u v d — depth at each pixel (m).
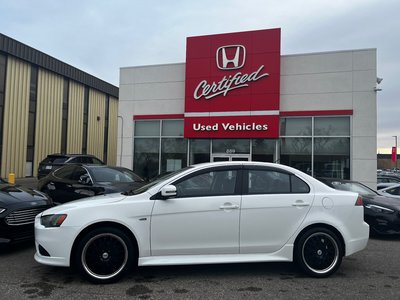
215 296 4.05
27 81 21.42
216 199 4.68
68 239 4.37
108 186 7.73
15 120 20.53
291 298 4.02
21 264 5.22
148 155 16.36
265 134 14.38
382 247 6.80
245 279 4.66
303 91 14.40
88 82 27.03
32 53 21.47
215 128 14.97
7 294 4.03
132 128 16.55
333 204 4.87
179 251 4.58
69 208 4.53
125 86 16.72
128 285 4.38
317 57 14.30
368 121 13.71
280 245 4.74
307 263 4.77
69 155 16.22
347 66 14.00
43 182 9.48
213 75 15.08
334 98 14.06
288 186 4.93
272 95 14.35
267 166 5.00
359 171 13.70
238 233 4.67
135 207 4.53
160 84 16.27
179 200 4.62
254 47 14.66
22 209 5.79
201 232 4.60
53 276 4.68
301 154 14.40
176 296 4.03
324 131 14.20
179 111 15.97
